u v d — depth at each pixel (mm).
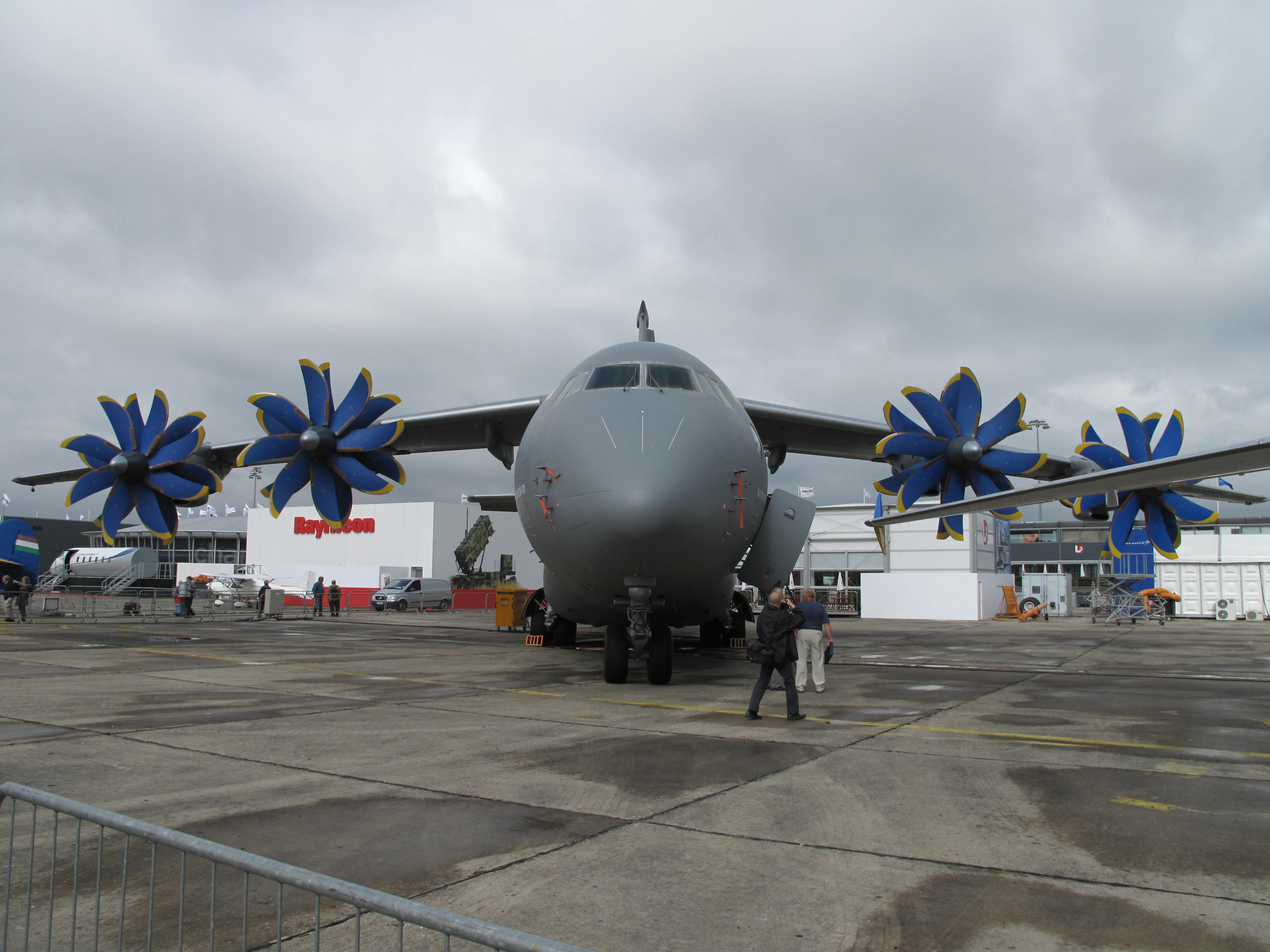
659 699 8734
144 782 5141
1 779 5207
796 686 8305
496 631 21453
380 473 15188
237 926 3158
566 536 8750
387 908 1885
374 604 35969
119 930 3096
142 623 23234
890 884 3533
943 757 5926
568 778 5254
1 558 23781
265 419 14672
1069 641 18438
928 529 30453
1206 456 5441
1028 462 14391
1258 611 34156
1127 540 14633
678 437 8773
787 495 11344
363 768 5516
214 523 59906
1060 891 3461
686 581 9008
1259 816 4496
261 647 15398
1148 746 6352
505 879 3551
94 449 17750
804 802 4727
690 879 3568
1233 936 3043
